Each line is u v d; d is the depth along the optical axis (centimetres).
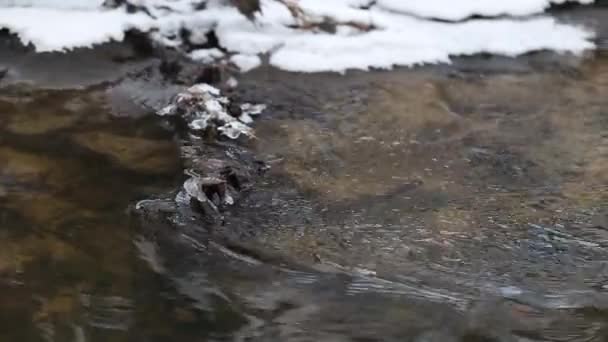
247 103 639
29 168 542
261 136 595
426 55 715
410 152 582
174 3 722
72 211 504
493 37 739
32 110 609
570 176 557
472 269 464
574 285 452
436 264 468
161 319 427
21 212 500
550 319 428
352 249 479
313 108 636
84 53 682
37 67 664
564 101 656
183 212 505
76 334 414
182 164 556
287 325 425
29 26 698
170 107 622
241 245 481
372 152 581
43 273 454
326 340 415
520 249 481
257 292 448
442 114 633
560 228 501
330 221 503
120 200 516
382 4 764
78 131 588
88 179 534
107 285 448
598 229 501
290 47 712
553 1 789
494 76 693
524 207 521
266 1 733
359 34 730
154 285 450
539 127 618
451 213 513
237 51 707
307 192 531
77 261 464
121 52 689
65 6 723
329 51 708
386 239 488
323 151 579
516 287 451
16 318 422
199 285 452
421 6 758
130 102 630
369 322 426
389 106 642
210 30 720
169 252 475
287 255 473
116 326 421
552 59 721
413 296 443
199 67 681
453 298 442
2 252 467
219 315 431
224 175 534
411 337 416
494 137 603
